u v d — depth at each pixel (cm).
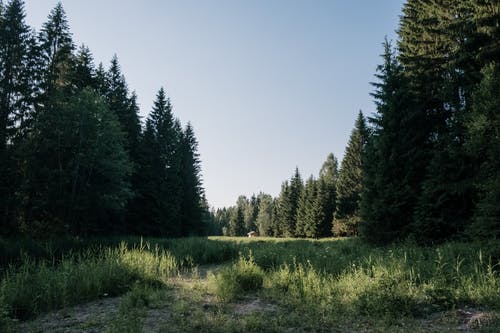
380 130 2061
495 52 1515
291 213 8175
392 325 586
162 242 2209
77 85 3381
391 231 1783
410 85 1983
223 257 1677
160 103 4569
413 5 2277
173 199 4350
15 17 2739
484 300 684
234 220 11031
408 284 762
